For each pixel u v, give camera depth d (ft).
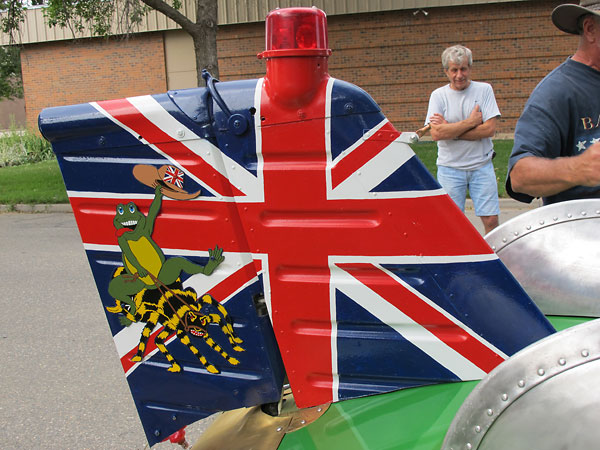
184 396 5.71
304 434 5.15
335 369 5.29
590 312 6.52
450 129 15.60
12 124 72.74
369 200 4.87
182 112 5.05
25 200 37.52
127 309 5.57
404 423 4.85
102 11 45.96
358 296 5.08
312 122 4.84
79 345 14.65
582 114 7.58
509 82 58.44
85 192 5.36
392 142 4.75
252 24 63.82
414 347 5.10
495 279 4.93
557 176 6.84
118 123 5.14
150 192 5.25
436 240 4.88
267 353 5.41
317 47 4.72
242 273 5.25
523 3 56.65
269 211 5.08
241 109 4.95
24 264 23.02
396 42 60.18
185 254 5.31
